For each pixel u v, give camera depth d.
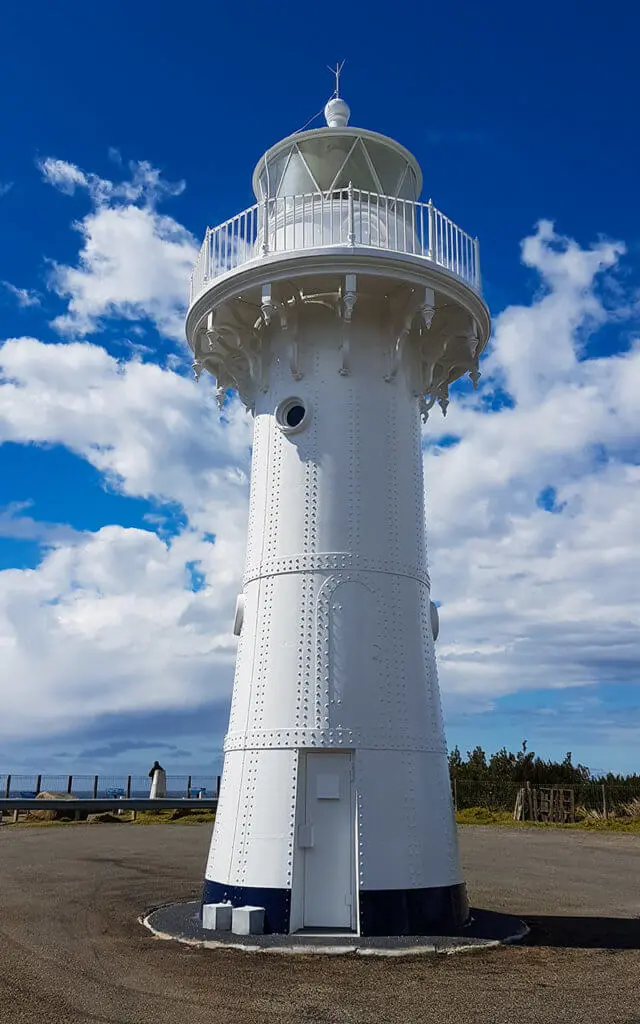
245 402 13.23
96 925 10.88
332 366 11.75
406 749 10.55
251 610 11.47
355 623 10.80
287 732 10.45
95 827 27.09
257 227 12.11
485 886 15.11
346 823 10.15
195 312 12.50
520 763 34.69
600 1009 7.29
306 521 11.26
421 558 11.77
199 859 18.66
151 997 7.54
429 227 11.73
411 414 12.20
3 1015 7.03
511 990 7.86
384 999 7.52
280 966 8.58
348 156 12.84
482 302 12.28
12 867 17.16
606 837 25.27
